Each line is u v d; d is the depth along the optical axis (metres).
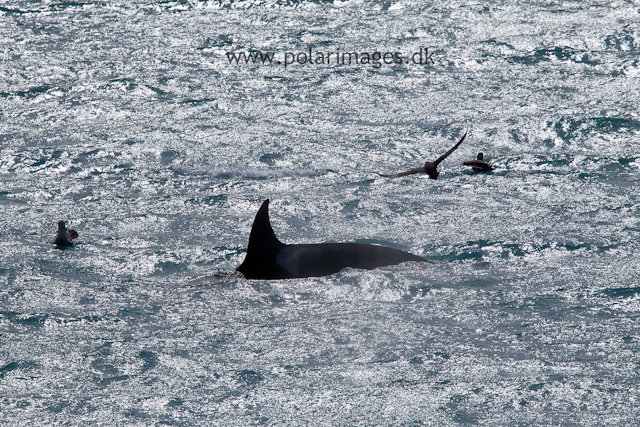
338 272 31.97
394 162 51.94
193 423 20.23
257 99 66.62
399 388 22.03
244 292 30.27
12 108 63.94
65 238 36.09
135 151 53.81
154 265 33.69
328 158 52.53
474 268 32.91
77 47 80.88
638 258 33.81
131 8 95.19
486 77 72.06
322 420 20.33
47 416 20.55
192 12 93.94
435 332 26.22
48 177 48.34
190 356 24.42
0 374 22.98
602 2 95.44
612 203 42.50
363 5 96.12
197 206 42.66
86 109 63.88
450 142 56.03
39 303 29.09
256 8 95.38
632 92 67.38
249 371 23.28
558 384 22.16
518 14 91.56
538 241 36.03
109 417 20.50
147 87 69.31
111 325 27.03
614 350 24.50
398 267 32.72
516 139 56.28
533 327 26.50
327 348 24.98
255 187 46.41
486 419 20.28
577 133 57.00
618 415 20.39
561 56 77.12
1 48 80.06
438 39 83.50
